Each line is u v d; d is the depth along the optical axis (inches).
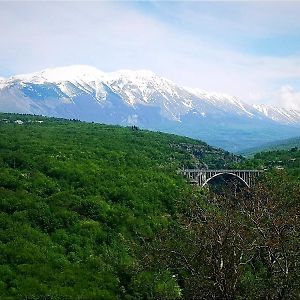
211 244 1321.4
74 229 2362.2
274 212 1392.7
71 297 1684.3
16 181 2876.5
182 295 1451.8
